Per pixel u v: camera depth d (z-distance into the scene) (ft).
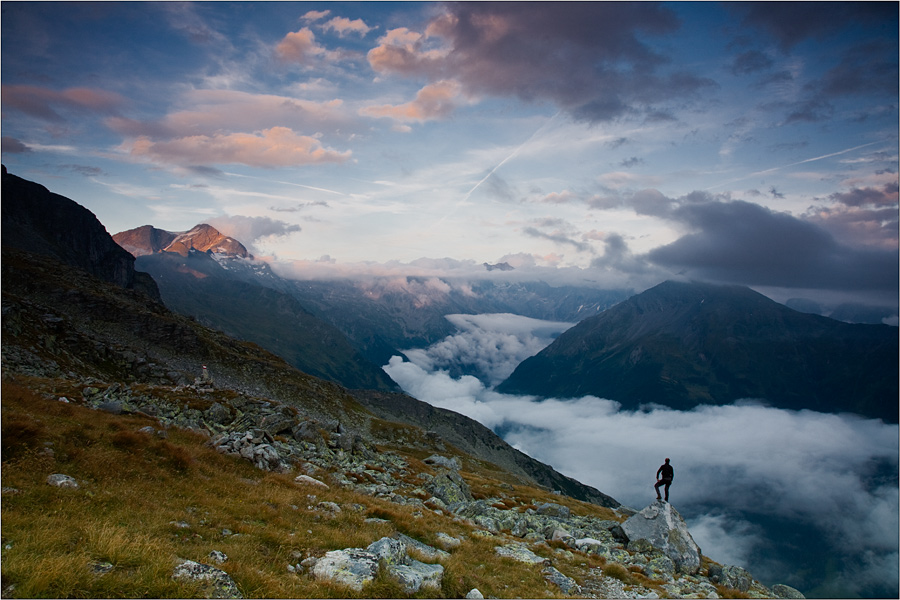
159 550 45.29
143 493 65.62
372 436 534.78
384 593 48.29
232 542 54.39
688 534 116.57
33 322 313.32
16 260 566.77
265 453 106.01
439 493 144.25
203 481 78.89
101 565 40.63
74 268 649.61
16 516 47.26
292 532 63.21
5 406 84.07
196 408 183.73
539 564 82.38
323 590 45.75
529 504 189.67
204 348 549.54
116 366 339.57
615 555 106.11
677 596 82.89
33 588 34.91
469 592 55.21
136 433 85.61
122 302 580.71
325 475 118.93
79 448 72.23
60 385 168.55
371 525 75.41
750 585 111.86
